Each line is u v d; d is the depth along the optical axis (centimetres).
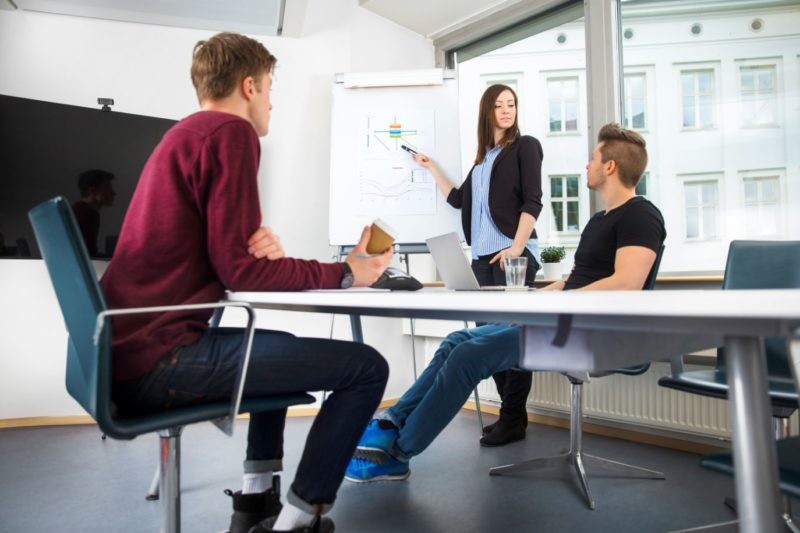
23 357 308
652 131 303
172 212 110
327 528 122
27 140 295
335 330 366
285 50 360
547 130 368
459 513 180
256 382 110
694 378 182
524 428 275
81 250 90
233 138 112
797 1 282
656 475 212
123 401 104
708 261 289
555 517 176
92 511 185
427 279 391
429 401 195
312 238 362
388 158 310
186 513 182
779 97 281
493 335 191
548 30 349
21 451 259
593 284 177
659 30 299
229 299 115
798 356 80
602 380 277
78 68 322
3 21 310
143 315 106
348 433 115
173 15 327
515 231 266
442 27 390
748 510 63
